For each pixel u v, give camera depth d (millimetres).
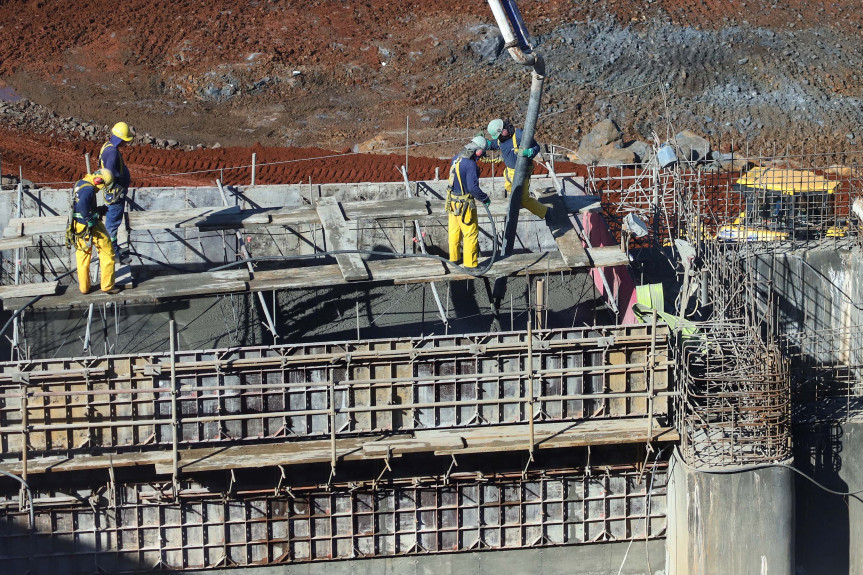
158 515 55438
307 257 55531
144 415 53594
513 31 51438
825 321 66250
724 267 59312
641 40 125812
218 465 52281
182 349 65062
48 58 118188
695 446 54438
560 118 111875
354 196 71812
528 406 55312
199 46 122000
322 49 123438
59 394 51500
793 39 128375
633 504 58469
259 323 66938
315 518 56594
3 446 53062
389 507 57062
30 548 54938
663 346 55312
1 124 103688
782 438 54656
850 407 62000
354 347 54250
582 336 55531
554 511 57969
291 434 55125
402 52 123312
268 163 98875
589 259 55594
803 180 75125
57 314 66000
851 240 67688
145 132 106938
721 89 117938
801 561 61375
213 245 70812
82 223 51656
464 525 57656
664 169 70750
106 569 55688
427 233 72188
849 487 60219
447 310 65812
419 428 55781
